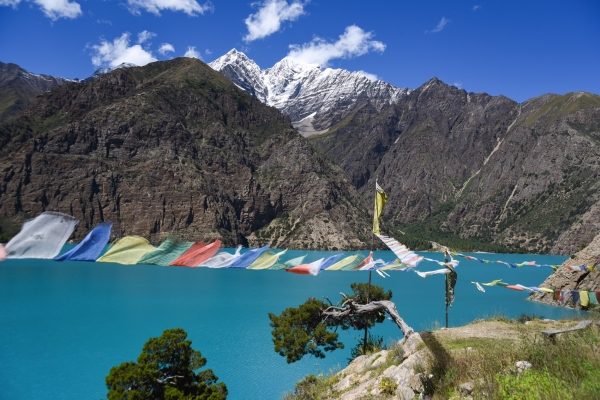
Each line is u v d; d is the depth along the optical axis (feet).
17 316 173.99
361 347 93.61
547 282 199.52
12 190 561.02
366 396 49.03
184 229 631.15
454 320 154.40
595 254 170.91
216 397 56.54
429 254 627.46
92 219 594.65
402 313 175.94
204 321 166.20
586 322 48.52
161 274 341.41
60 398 89.81
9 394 92.02
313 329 87.10
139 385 55.98
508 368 38.73
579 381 31.53
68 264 376.68
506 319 84.69
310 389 65.10
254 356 115.55
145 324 160.15
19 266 352.08
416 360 50.55
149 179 645.92
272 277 335.47
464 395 36.91
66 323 162.09
